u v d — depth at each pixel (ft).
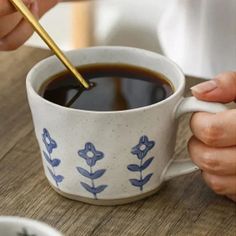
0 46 2.15
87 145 1.64
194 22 2.71
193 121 1.71
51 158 1.71
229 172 1.71
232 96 1.72
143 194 1.74
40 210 1.71
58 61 1.81
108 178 1.69
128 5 3.37
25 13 1.74
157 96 1.74
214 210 1.73
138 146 1.66
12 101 2.11
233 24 2.64
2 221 1.26
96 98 1.73
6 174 1.82
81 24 3.37
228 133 1.67
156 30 3.29
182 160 1.78
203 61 2.75
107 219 1.69
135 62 1.85
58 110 1.62
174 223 1.69
